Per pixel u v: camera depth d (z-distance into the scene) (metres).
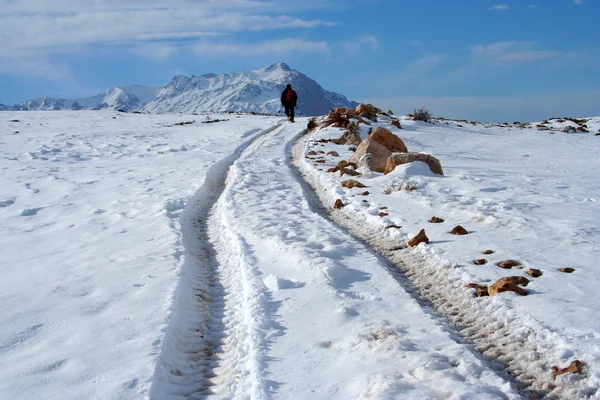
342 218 9.01
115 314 5.37
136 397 3.78
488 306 4.79
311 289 5.61
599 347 3.76
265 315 5.05
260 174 13.56
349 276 5.98
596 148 23.19
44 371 4.24
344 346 4.31
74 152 19.70
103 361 4.36
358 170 12.77
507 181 11.48
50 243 8.64
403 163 12.16
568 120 36.38
